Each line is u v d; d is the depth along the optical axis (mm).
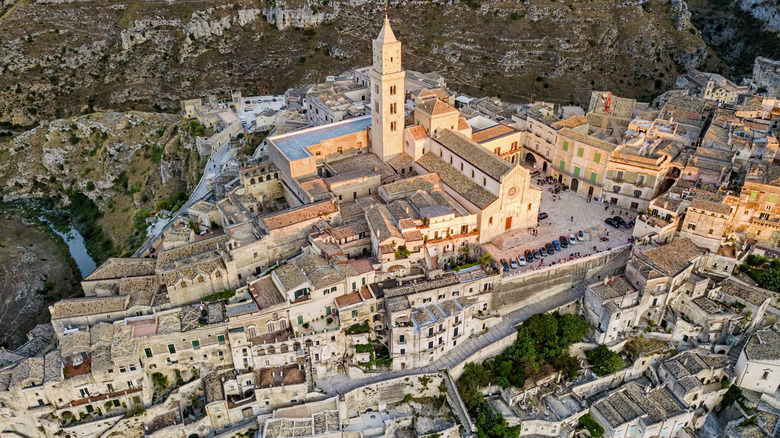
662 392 106875
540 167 154875
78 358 97000
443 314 105250
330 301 105375
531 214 127875
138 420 98938
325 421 99312
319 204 118875
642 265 112125
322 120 172375
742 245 121562
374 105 136875
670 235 121312
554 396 106438
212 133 193875
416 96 164000
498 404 104812
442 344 106562
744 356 104875
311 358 103875
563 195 144250
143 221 172250
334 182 126625
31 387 93250
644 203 135500
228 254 109562
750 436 98938
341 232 114625
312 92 178250
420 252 113812
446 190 130000
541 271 114250
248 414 102312
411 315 104125
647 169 131500
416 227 113812
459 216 117938
